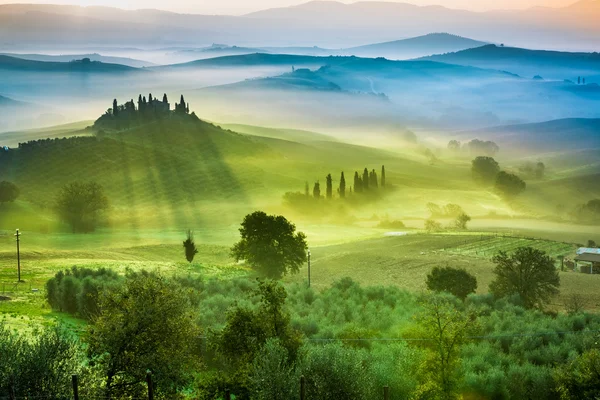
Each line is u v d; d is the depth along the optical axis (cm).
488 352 4991
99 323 3250
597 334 5488
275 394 3134
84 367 3212
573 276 10425
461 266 11338
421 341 4938
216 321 5525
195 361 3644
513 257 8219
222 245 15075
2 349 2991
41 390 2931
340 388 3203
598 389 3875
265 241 9806
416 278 10300
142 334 3219
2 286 8106
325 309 6581
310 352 3447
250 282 8200
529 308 7831
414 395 3675
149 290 3347
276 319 3956
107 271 7838
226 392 3328
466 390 4141
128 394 3194
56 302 6575
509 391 4272
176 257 12950
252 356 3762
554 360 4950
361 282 9962
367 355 4166
